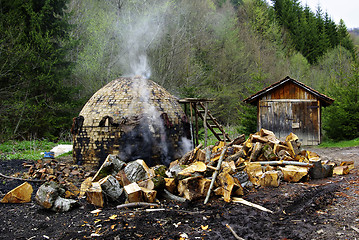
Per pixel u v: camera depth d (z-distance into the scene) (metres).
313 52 35.38
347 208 4.14
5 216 4.19
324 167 5.99
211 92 21.20
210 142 14.03
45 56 15.02
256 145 6.18
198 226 3.71
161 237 3.40
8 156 8.97
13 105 13.87
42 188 4.50
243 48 26.39
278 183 5.35
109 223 3.82
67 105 15.50
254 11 30.47
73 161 7.37
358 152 9.74
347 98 13.74
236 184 4.71
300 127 13.05
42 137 14.87
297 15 38.94
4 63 13.77
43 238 3.47
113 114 6.79
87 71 16.95
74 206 4.48
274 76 27.72
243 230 3.53
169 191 4.89
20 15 15.19
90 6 20.05
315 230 3.47
